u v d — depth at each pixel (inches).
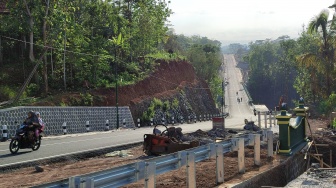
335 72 1784.0
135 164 265.4
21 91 1304.1
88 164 547.5
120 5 2475.4
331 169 452.1
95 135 1118.4
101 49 1841.8
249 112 4042.8
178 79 2861.7
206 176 416.8
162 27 2871.6
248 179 391.9
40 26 1605.6
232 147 431.8
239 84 6658.5
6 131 1017.5
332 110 1582.2
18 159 587.5
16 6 1512.1
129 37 2190.0
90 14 2048.5
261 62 6407.5
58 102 1470.2
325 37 1811.0
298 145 695.7
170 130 709.3
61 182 213.9
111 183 242.7
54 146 773.3
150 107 2042.3
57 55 1726.1
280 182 485.1
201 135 962.1
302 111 765.3
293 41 4522.6
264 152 614.2
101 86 1829.5
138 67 2346.2
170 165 313.0
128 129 1509.6
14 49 1768.0
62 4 1659.7
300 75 3179.1
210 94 3654.0
